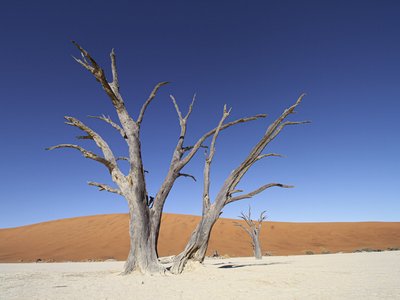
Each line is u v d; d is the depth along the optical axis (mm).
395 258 21297
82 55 11719
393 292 7438
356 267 14789
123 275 11953
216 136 13945
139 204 12516
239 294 7535
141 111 13398
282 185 13398
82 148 12492
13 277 12984
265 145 13539
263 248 44906
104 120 13195
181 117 14391
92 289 8758
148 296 7387
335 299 6617
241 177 13625
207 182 13664
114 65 13383
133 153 12773
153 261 12328
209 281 10180
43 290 8680
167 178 13422
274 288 8492
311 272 12602
